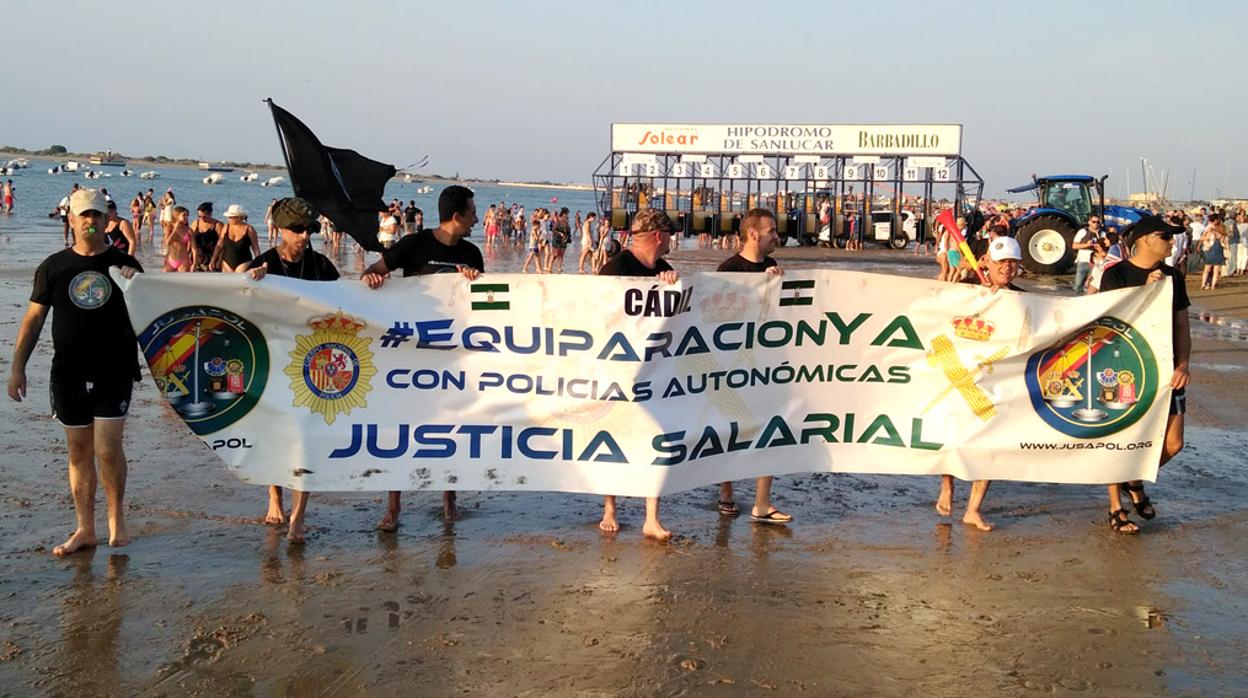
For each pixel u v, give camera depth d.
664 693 4.18
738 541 6.11
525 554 5.79
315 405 5.86
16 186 103.56
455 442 6.02
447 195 6.12
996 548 6.06
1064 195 29.89
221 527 6.10
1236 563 5.87
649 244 6.16
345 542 5.91
